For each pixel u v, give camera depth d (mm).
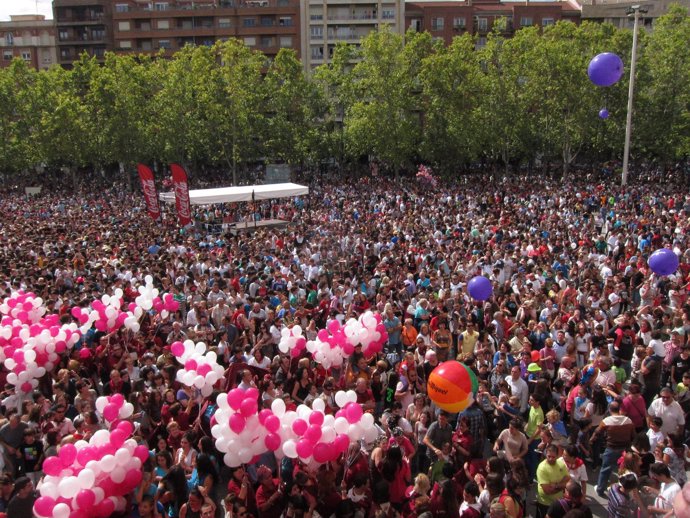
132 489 7016
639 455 7898
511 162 64875
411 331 12781
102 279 16688
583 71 47438
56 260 18922
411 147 53906
